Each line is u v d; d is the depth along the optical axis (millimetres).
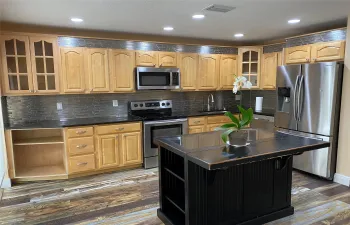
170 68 4551
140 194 3361
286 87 4023
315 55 3836
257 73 5074
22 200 3193
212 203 2400
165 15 3229
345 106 3486
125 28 3984
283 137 2629
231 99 5773
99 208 3000
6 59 3496
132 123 4168
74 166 3844
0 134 3496
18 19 3365
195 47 4797
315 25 3863
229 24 3770
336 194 3301
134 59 4297
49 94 3820
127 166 4285
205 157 2008
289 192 2846
